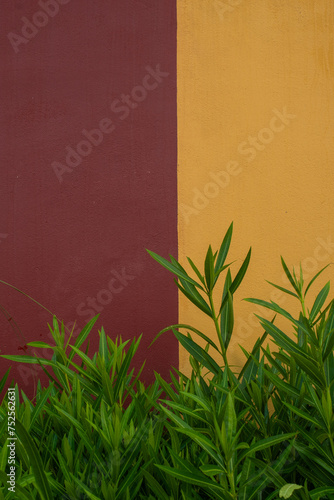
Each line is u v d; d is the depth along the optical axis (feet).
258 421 3.56
